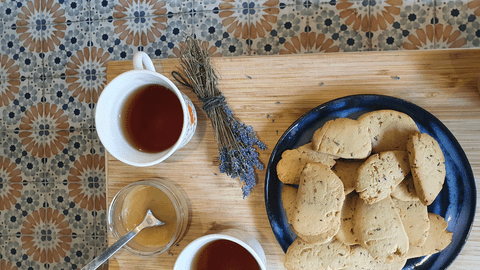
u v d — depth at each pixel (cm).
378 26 56
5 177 62
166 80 41
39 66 61
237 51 58
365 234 44
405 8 56
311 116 46
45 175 61
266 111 48
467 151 46
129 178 50
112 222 47
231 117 46
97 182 60
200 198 49
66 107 61
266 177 45
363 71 47
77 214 61
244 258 46
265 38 58
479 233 46
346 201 46
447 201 45
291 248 45
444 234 44
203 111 49
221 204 49
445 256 45
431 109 46
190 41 47
